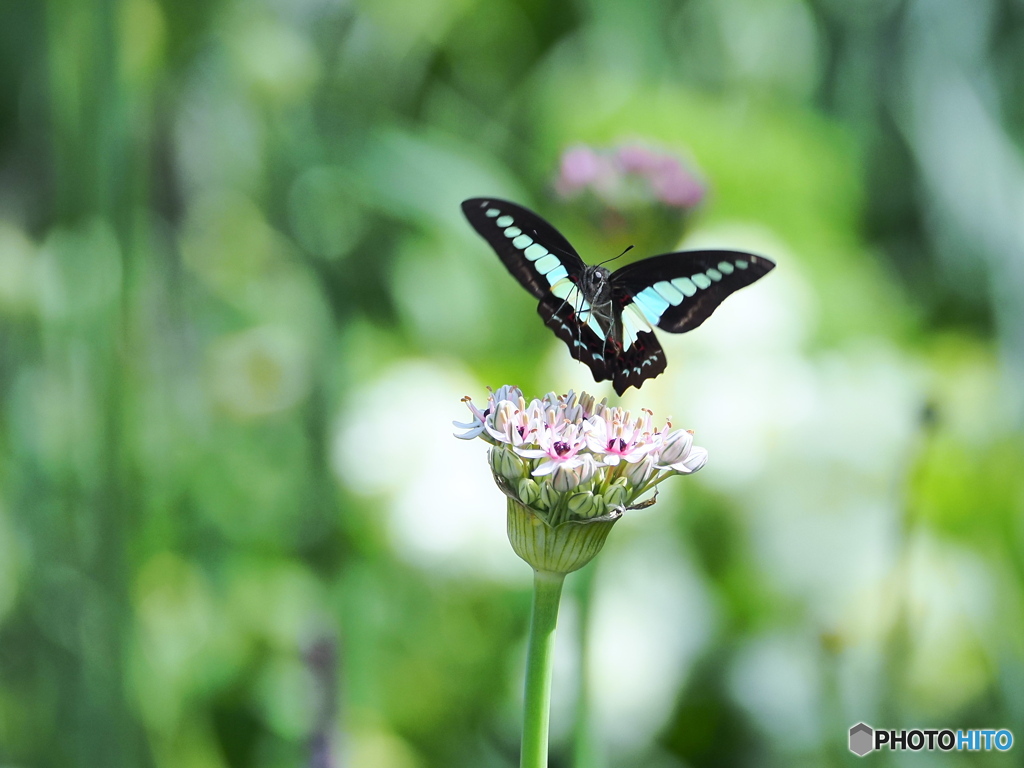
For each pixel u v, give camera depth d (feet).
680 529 2.89
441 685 2.79
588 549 2.01
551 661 2.01
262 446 3.18
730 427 2.80
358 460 2.89
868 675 2.60
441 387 2.97
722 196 3.55
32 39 3.24
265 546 2.97
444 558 2.77
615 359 2.19
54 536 2.61
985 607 2.71
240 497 3.07
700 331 2.90
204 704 2.69
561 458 2.00
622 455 2.02
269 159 3.52
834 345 3.47
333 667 2.32
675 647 2.77
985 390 3.17
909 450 2.43
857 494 2.80
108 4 2.53
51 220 3.19
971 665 2.68
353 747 2.61
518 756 2.72
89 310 2.58
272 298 3.47
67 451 2.64
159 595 2.73
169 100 2.99
